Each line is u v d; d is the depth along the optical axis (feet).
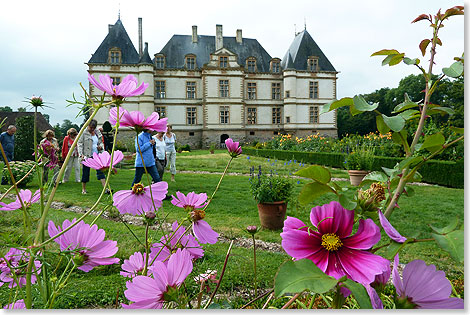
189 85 106.52
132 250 9.27
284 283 1.69
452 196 21.61
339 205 2.14
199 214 2.93
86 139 20.90
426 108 2.51
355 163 26.20
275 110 111.45
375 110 2.33
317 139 59.93
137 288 1.97
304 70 109.91
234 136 106.83
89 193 20.88
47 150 2.77
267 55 114.52
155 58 105.19
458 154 30.81
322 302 5.55
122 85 2.38
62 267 7.46
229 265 8.81
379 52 2.78
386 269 1.86
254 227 4.23
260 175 14.11
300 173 2.21
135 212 2.77
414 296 1.88
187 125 106.63
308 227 2.13
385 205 2.35
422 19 2.60
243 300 6.84
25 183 18.48
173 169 28.53
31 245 2.24
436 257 10.50
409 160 2.27
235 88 106.52
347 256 1.99
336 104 2.44
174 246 2.99
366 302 1.65
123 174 32.60
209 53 110.22
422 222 14.80
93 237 2.36
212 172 37.99
